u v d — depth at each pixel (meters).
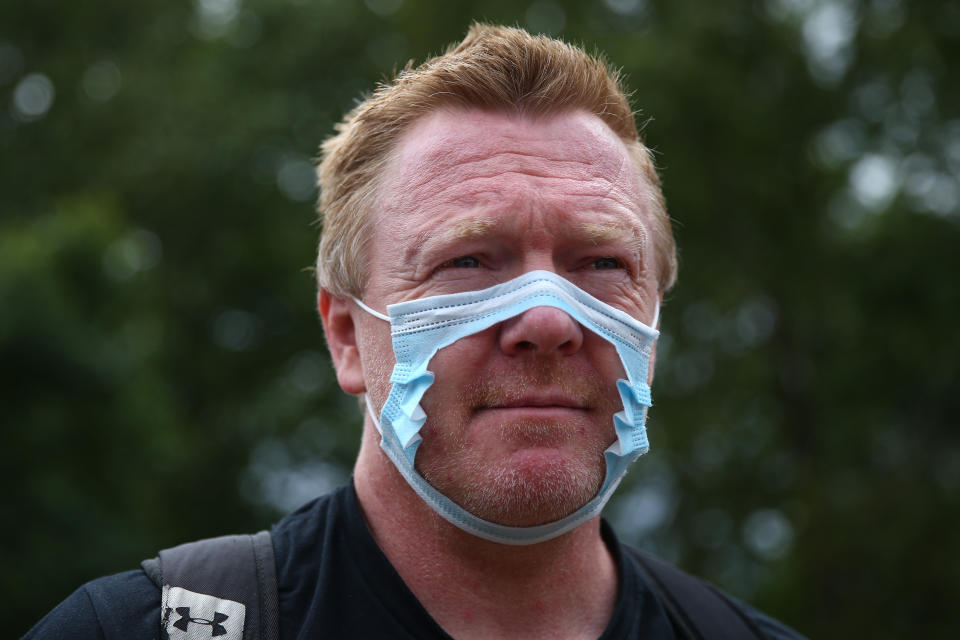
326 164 2.51
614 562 2.41
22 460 12.85
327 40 18.14
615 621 2.23
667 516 15.34
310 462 18.80
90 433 13.55
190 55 19.25
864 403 14.48
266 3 18.39
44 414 12.95
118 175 17.95
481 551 2.14
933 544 12.76
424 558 2.17
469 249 2.10
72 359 13.16
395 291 2.17
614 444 2.12
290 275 18.33
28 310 12.84
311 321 18.61
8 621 12.27
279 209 18.39
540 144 2.18
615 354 2.12
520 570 2.16
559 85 2.22
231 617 2.03
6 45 19.12
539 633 2.19
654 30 13.71
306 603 2.09
